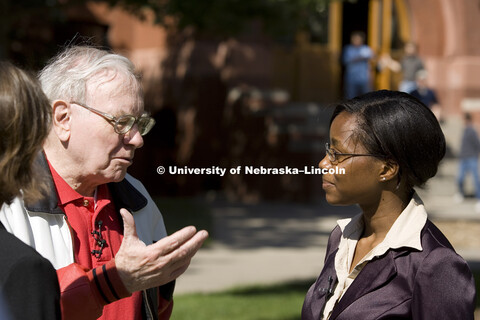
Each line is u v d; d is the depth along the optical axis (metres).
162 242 2.25
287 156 15.19
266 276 8.36
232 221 12.55
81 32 16.14
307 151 15.09
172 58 16.05
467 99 18.09
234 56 15.51
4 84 1.85
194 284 7.88
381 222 2.46
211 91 15.55
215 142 15.55
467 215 13.69
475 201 16.22
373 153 2.38
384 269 2.33
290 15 11.54
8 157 1.84
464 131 15.77
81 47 2.75
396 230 2.38
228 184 15.62
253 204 14.97
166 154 15.95
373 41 18.70
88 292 2.26
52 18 13.49
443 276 2.23
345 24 21.12
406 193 2.47
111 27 16.42
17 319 1.75
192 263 9.12
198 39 15.68
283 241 10.85
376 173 2.40
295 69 17.61
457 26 18.16
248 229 11.81
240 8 11.06
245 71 15.59
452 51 18.19
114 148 2.64
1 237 1.85
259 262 9.22
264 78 15.81
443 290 2.22
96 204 2.74
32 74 1.97
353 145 2.41
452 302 2.21
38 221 2.50
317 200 15.30
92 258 2.66
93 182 2.71
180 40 15.98
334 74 18.00
